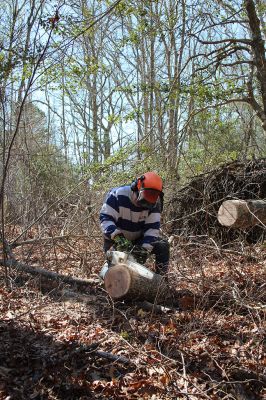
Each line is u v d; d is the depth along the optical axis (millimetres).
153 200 4875
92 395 3479
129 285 4715
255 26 8211
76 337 4254
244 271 5664
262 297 5062
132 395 3488
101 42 14297
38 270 6000
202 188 8234
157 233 5137
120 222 5191
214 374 3727
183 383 3600
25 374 3668
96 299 5320
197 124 11461
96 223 7848
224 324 4426
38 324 4594
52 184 9719
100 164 8820
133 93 8992
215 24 8359
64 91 10008
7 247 6266
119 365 3844
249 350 4023
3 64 6055
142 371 3773
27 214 8555
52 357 3830
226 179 7961
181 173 10977
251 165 8172
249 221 6410
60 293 5531
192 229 8133
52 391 3494
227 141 11664
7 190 8773
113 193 5184
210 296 5059
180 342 4066
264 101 8367
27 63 6121
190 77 8156
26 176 9234
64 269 6695
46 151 10641
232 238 7922
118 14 8828
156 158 9516
